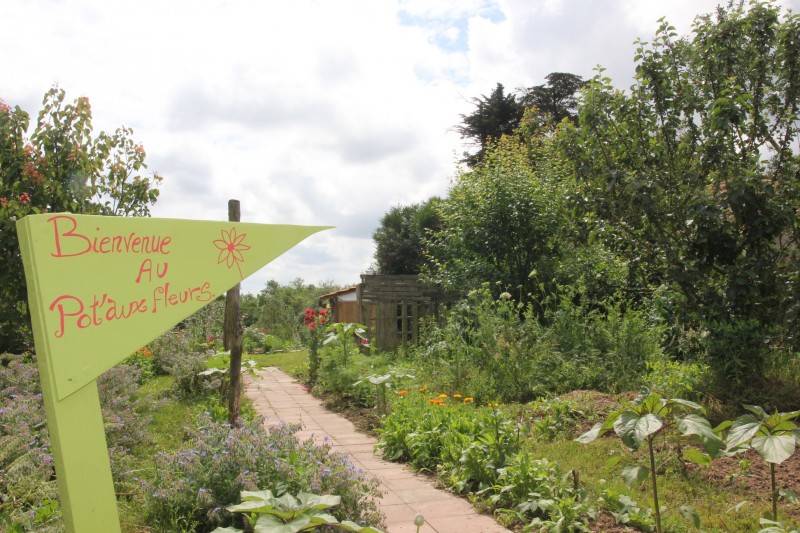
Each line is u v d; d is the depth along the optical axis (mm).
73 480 2340
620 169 7020
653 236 7098
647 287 8703
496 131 30312
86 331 2404
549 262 10766
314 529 2828
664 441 4832
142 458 4805
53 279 2312
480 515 4062
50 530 3031
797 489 4012
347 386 8383
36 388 5469
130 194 9359
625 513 3734
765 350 6406
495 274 10711
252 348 18609
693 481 4277
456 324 9320
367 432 6625
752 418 2520
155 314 2641
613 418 2523
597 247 10188
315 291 30906
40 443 4363
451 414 5777
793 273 6480
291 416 7531
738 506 3533
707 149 6656
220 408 6367
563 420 5930
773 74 6930
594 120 7168
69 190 8031
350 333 9805
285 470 3453
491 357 7973
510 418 6020
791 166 6875
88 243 2428
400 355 11539
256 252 3072
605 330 8227
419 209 29516
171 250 2725
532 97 31078
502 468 4422
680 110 7070
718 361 6379
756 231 6379
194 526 3285
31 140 7910
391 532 3734
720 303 6602
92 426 2420
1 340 7824
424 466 5160
